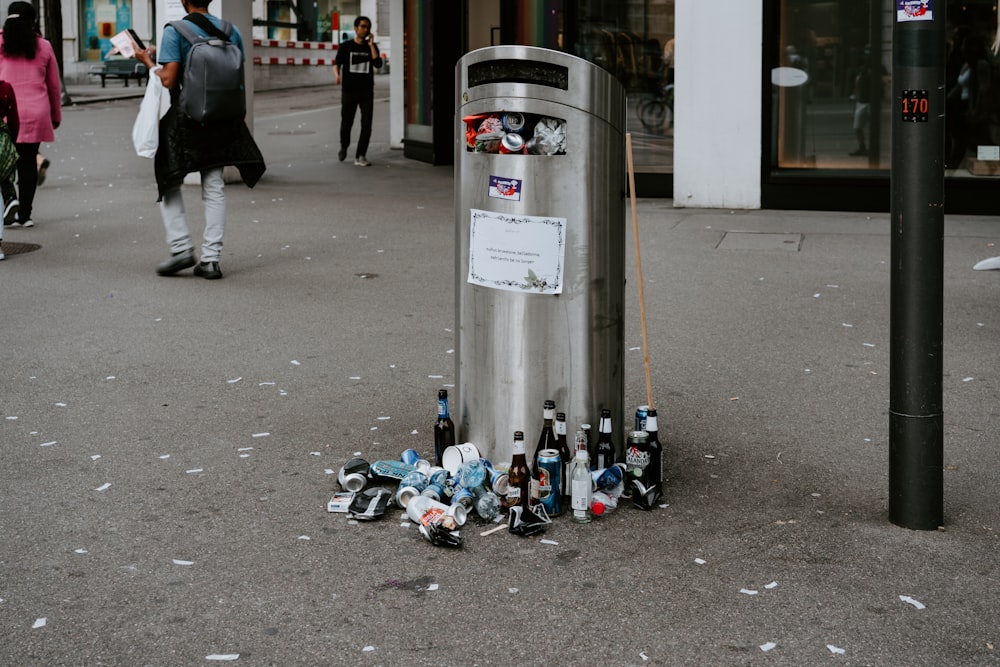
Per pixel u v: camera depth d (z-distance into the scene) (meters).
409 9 17.20
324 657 3.33
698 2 12.39
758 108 12.44
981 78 11.95
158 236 10.71
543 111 4.30
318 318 7.65
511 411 4.50
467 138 4.45
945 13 3.94
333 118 24.86
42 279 8.79
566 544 4.12
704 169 12.71
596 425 4.56
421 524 4.18
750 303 8.13
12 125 9.59
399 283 8.77
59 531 4.21
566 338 4.45
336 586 3.78
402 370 6.43
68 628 3.49
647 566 3.94
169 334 7.20
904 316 4.15
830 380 6.25
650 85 13.58
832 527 4.27
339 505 4.39
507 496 4.33
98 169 15.90
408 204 12.88
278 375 6.32
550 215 4.36
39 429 5.39
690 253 10.06
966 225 11.44
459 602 3.67
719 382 6.21
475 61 4.36
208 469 4.88
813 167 12.69
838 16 12.35
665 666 3.28
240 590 3.75
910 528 4.25
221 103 8.49
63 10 40.91
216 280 8.83
